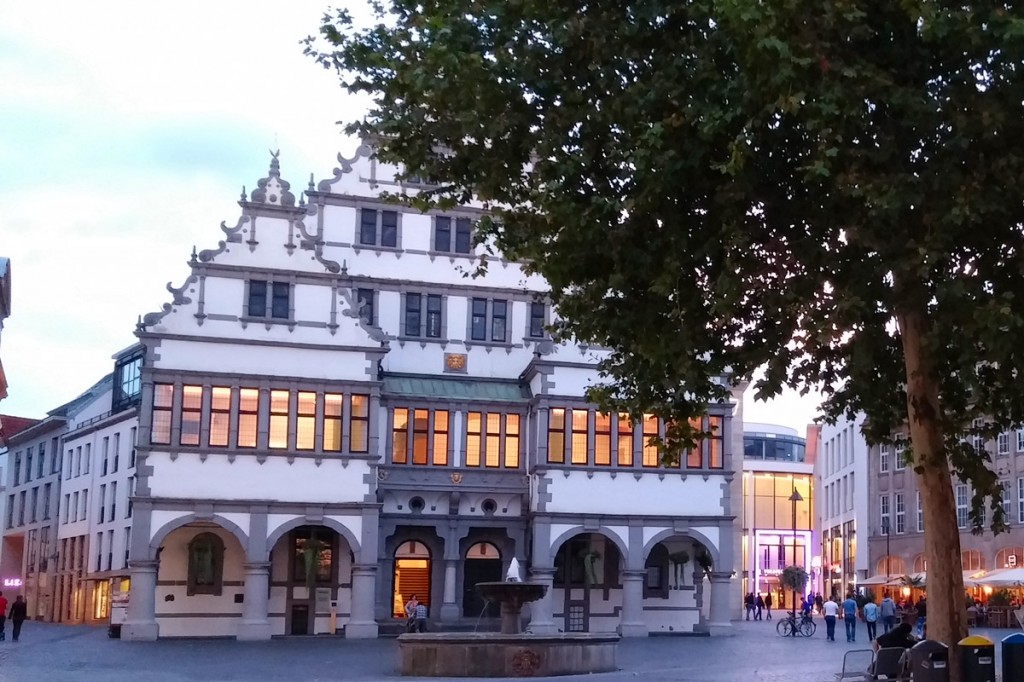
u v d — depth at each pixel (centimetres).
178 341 4759
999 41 1620
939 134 1745
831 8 1638
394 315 5312
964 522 7412
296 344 4872
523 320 5453
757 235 1856
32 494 8356
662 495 5147
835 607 5144
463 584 5138
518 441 5209
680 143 1786
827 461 10219
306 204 5288
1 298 4053
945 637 1973
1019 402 2064
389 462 5053
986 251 1797
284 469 4800
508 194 2059
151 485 4669
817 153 1692
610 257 1919
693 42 1817
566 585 5253
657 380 2156
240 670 3241
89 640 4794
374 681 2897
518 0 1858
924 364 1995
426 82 1869
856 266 1805
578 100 1881
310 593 4981
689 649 4178
